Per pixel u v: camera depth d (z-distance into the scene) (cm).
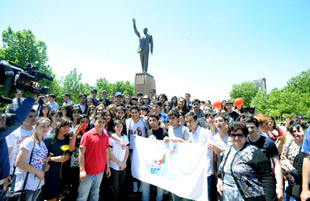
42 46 2550
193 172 351
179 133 418
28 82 192
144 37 1291
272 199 210
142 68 1309
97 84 5150
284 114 3094
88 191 339
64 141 355
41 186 308
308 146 237
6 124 172
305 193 236
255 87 5722
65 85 3041
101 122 349
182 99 648
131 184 458
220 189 276
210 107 657
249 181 228
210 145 336
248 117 308
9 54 2202
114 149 396
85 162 337
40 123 304
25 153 279
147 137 443
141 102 655
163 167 388
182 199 370
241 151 245
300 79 4050
